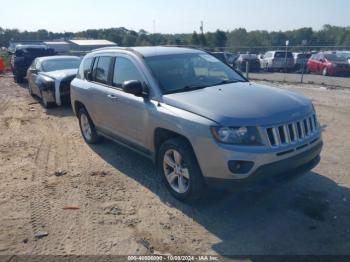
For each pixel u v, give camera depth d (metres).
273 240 3.52
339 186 4.66
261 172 3.59
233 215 4.02
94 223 3.90
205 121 3.73
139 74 4.84
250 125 3.62
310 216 3.94
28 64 17.72
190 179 4.04
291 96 4.34
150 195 4.55
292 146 3.78
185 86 4.63
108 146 6.66
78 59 12.35
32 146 6.83
